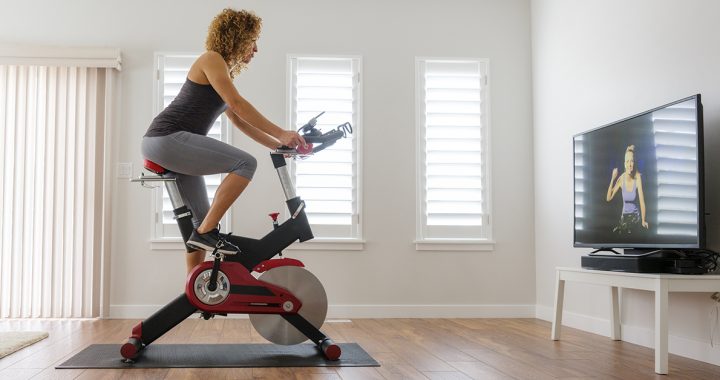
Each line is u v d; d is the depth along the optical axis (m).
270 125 2.81
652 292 3.37
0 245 4.59
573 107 4.30
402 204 4.88
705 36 2.97
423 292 4.84
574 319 4.21
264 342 3.44
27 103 4.68
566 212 4.39
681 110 2.85
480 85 5.00
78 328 4.04
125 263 4.66
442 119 4.97
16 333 3.58
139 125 4.73
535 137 4.95
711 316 2.92
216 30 2.93
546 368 2.72
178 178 2.94
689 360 2.98
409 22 5.00
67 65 4.64
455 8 5.03
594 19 4.02
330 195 4.83
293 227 2.97
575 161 3.87
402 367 2.72
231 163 2.77
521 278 4.91
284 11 4.91
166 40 4.79
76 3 4.75
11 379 2.41
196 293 2.82
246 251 2.93
